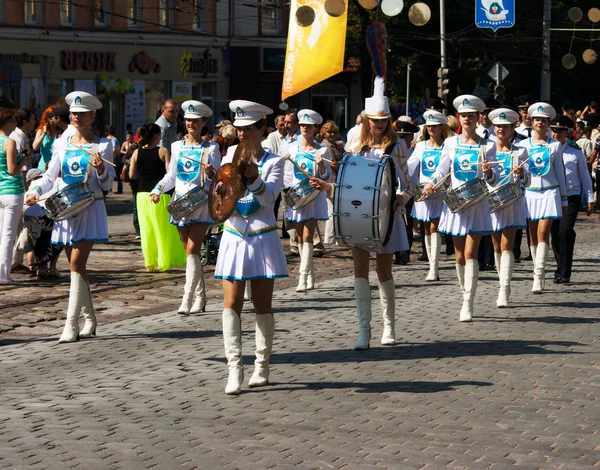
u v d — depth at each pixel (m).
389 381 8.84
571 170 14.79
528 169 13.98
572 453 6.85
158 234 15.55
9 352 10.12
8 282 14.27
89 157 10.38
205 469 6.50
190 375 9.08
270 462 6.64
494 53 51.38
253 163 8.22
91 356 9.89
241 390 8.53
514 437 7.20
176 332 11.11
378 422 7.57
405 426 7.47
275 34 51.78
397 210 9.96
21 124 14.25
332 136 14.36
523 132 16.45
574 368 9.34
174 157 12.26
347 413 7.82
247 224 8.35
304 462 6.64
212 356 9.86
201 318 12.00
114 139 34.00
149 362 9.61
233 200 8.13
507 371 9.21
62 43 41.97
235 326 8.44
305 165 13.73
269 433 7.29
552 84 54.81
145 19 45.78
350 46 48.56
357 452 6.85
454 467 6.55
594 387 8.64
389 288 10.34
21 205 14.25
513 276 15.75
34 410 7.91
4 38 39.44
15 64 30.19
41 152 16.25
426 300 13.38
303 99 53.19
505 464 6.61
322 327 11.39
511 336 10.86
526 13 51.59
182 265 15.92
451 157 11.94
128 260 17.16
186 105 12.15
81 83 43.00
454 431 7.34
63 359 9.77
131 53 45.22
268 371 8.75
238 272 8.30
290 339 10.71
